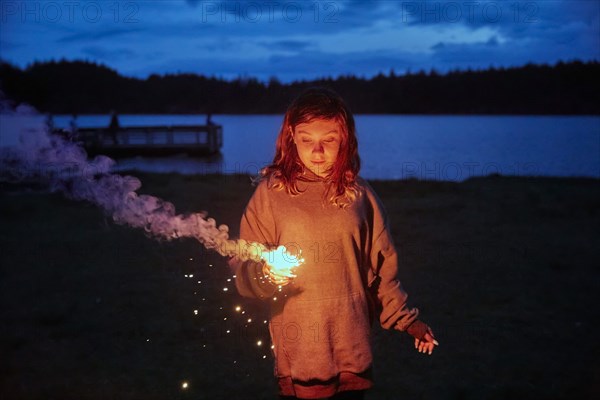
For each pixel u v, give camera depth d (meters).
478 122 101.56
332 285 2.22
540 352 4.39
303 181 2.30
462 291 5.91
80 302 5.48
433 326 4.92
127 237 8.05
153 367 4.12
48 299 5.59
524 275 6.49
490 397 3.67
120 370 4.07
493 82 151.00
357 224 2.28
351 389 2.24
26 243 7.79
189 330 4.79
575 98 142.38
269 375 4.02
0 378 3.89
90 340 4.60
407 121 110.56
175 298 5.56
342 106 2.28
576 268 6.80
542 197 11.66
